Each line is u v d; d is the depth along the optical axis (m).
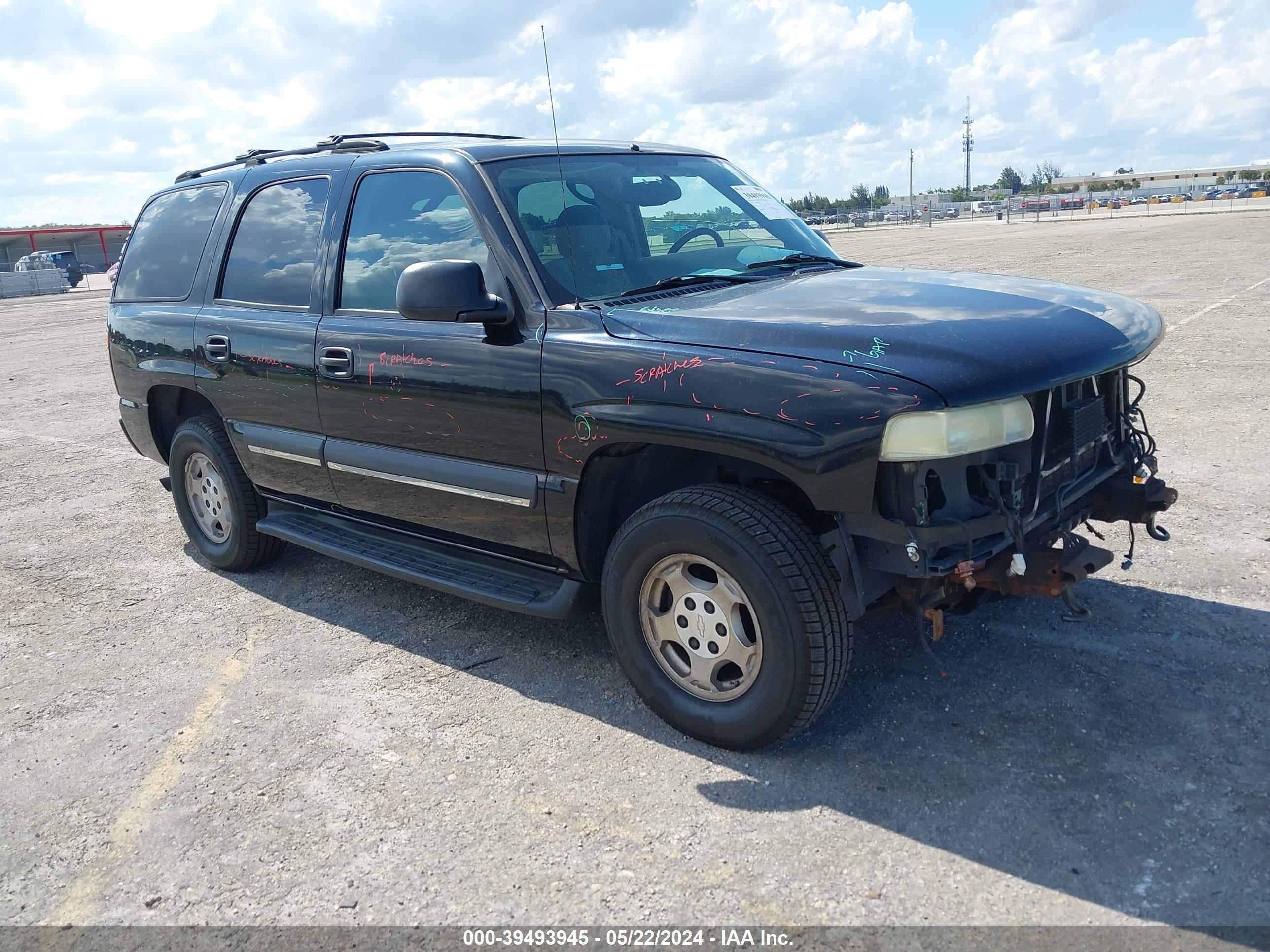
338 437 4.12
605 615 3.34
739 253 3.96
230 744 3.41
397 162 3.94
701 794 2.94
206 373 4.70
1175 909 2.34
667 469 3.46
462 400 3.53
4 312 28.42
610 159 4.05
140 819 3.02
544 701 3.57
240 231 4.66
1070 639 3.71
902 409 2.59
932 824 2.71
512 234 3.47
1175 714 3.17
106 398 11.10
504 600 3.60
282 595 4.81
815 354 2.80
